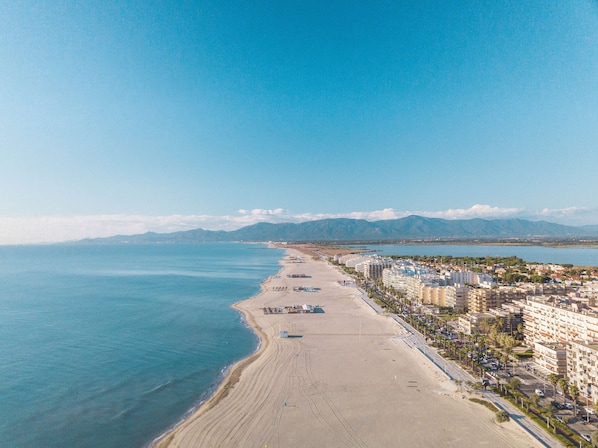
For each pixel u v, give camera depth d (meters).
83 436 87.06
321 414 93.50
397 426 87.69
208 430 86.81
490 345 148.38
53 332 170.12
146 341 158.00
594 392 98.25
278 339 159.75
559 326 137.75
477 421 89.88
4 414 96.38
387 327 178.25
